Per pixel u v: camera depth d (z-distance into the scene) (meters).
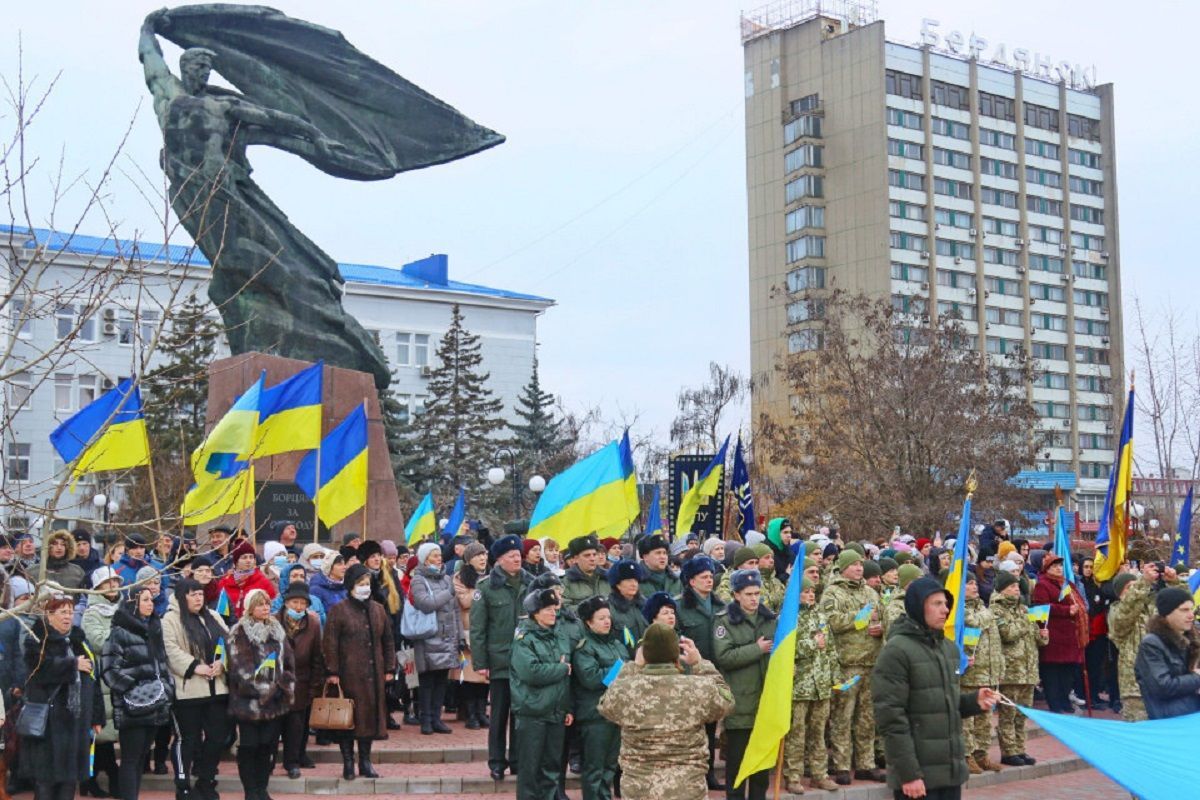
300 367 22.97
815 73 83.69
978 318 84.81
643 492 52.19
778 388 81.31
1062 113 90.56
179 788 12.23
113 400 16.22
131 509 32.91
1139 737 7.55
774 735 9.91
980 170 85.81
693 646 9.00
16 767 12.30
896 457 44.91
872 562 14.24
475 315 71.50
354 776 13.28
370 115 25.98
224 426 16.58
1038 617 15.76
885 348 47.50
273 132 24.58
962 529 10.99
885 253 80.38
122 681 11.75
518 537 13.41
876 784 13.41
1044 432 59.06
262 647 12.18
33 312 10.05
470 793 13.12
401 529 23.47
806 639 12.73
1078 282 90.25
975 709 8.70
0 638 11.98
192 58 24.17
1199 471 43.28
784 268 84.06
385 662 13.61
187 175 23.48
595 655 11.52
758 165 86.06
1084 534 75.62
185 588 12.26
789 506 46.91
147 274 12.50
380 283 68.44
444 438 55.53
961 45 87.38
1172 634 10.37
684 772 8.09
